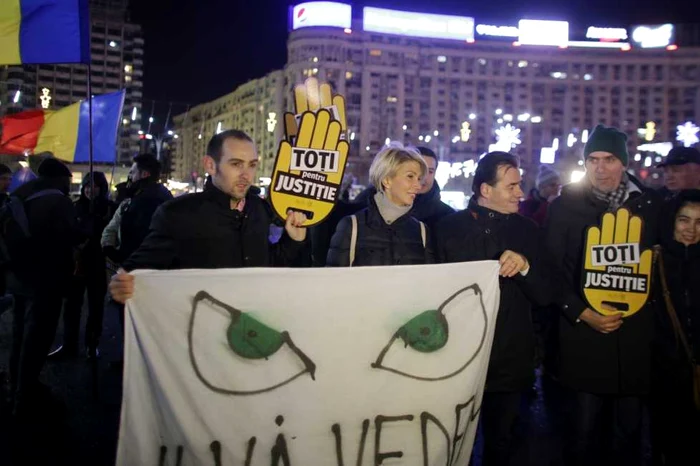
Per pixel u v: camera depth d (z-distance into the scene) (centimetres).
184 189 4178
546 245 367
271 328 273
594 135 359
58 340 714
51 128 794
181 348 266
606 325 338
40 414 469
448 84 11319
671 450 356
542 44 11650
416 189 328
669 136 11644
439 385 293
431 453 289
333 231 485
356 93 10800
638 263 345
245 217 317
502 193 337
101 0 10225
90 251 595
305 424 273
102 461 394
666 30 11719
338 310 282
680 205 341
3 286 495
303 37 10694
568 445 389
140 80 10550
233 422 266
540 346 400
